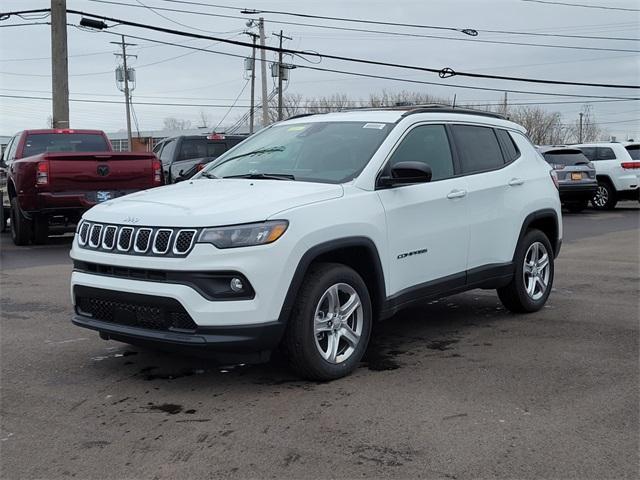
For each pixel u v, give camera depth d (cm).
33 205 1108
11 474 351
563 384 480
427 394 459
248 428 403
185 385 481
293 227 448
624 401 447
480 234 617
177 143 1546
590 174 1916
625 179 2020
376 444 381
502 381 487
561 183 1884
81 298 491
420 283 558
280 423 410
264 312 436
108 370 516
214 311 428
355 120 590
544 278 715
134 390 471
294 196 471
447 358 545
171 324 441
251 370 513
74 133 1345
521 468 353
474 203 609
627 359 540
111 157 1140
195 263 428
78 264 496
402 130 561
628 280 898
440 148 600
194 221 437
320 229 462
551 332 627
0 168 1409
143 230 451
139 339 451
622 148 2042
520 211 665
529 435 393
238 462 360
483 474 346
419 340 602
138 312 452
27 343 590
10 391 471
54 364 531
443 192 576
